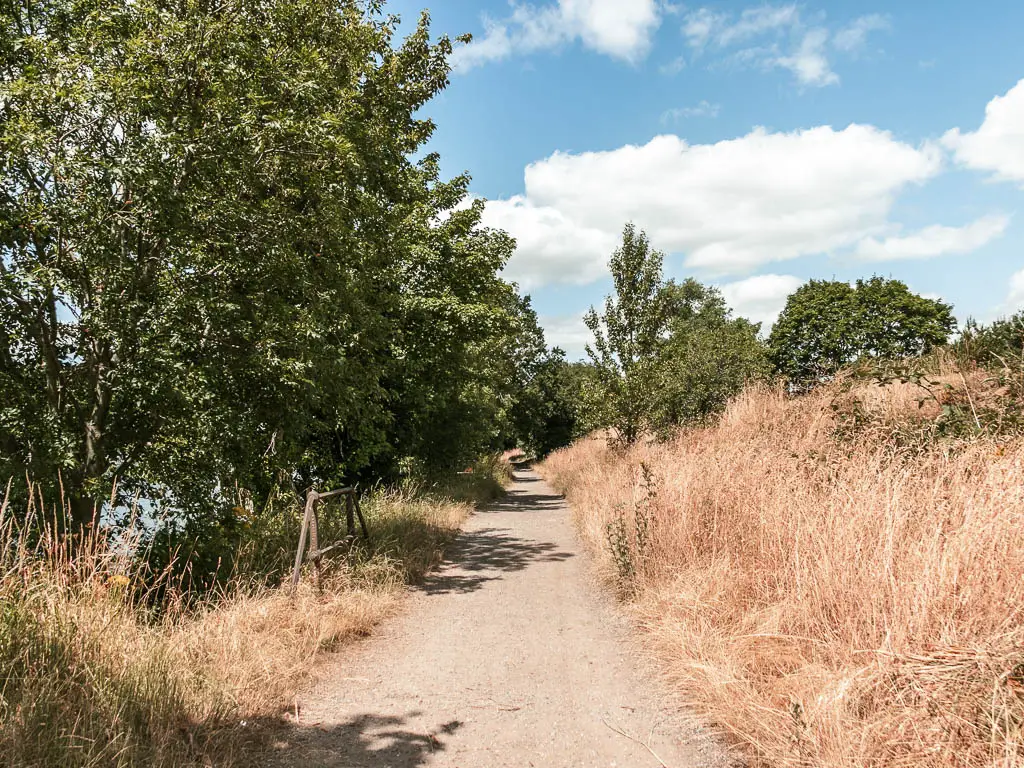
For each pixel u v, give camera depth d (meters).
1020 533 3.66
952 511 4.34
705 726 3.65
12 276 6.26
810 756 2.92
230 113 7.07
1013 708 2.65
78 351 7.13
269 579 6.73
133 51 6.67
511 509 16.88
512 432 48.66
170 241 6.80
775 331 40.78
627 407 16.45
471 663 5.02
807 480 6.18
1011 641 2.92
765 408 11.34
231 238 7.28
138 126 6.74
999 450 5.18
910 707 2.89
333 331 10.02
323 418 12.39
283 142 7.66
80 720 3.16
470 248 15.53
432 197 16.02
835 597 4.07
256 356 7.36
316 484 13.62
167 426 7.41
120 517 6.50
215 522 7.27
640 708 4.00
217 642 4.63
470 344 16.55
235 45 7.22
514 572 8.54
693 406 15.34
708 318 53.03
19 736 2.88
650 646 5.05
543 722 3.88
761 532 5.52
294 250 8.19
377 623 6.14
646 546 6.76
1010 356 8.57
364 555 7.86
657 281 17.05
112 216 6.37
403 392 15.55
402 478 15.88
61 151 6.43
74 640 3.80
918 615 3.42
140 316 6.68
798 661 3.89
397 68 14.11
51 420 6.93
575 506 14.80
